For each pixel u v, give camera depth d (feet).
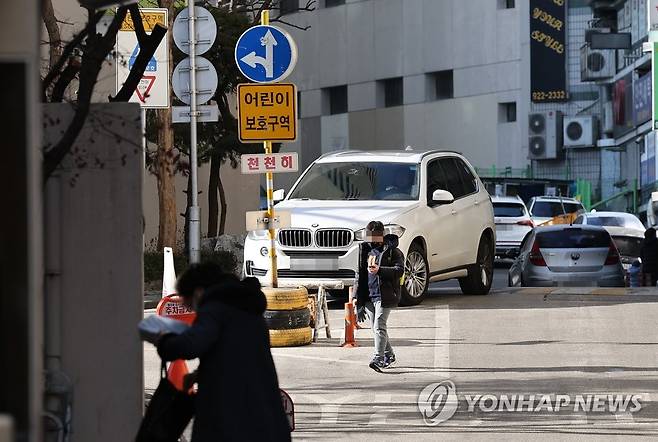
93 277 35.45
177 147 156.76
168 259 95.20
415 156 102.22
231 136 155.53
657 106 217.15
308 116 367.25
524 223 198.90
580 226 129.08
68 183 35.35
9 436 17.65
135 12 38.99
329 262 94.27
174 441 34.04
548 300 99.25
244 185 179.32
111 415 35.55
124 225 35.40
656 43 217.77
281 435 33.04
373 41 352.28
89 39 39.42
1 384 18.40
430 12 341.62
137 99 79.71
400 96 349.82
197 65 95.96
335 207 97.04
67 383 35.01
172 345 32.07
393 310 93.50
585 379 64.59
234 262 136.15
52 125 35.37
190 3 94.99
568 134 322.96
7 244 18.44
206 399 32.60
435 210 99.55
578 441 50.21
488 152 331.98
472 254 104.58
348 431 52.70
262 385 32.89
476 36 333.83
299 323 78.07
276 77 80.53
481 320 87.56
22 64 18.54
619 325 84.43
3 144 18.48
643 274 145.89
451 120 338.34
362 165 101.50
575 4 326.65
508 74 329.11
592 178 328.49
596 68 315.78
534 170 329.72
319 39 363.76
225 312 32.94
